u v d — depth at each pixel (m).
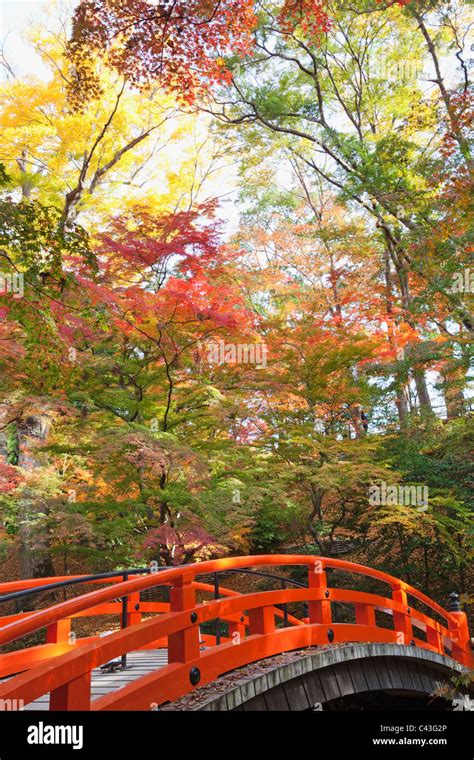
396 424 15.33
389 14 17.31
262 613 5.50
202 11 9.76
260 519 15.69
